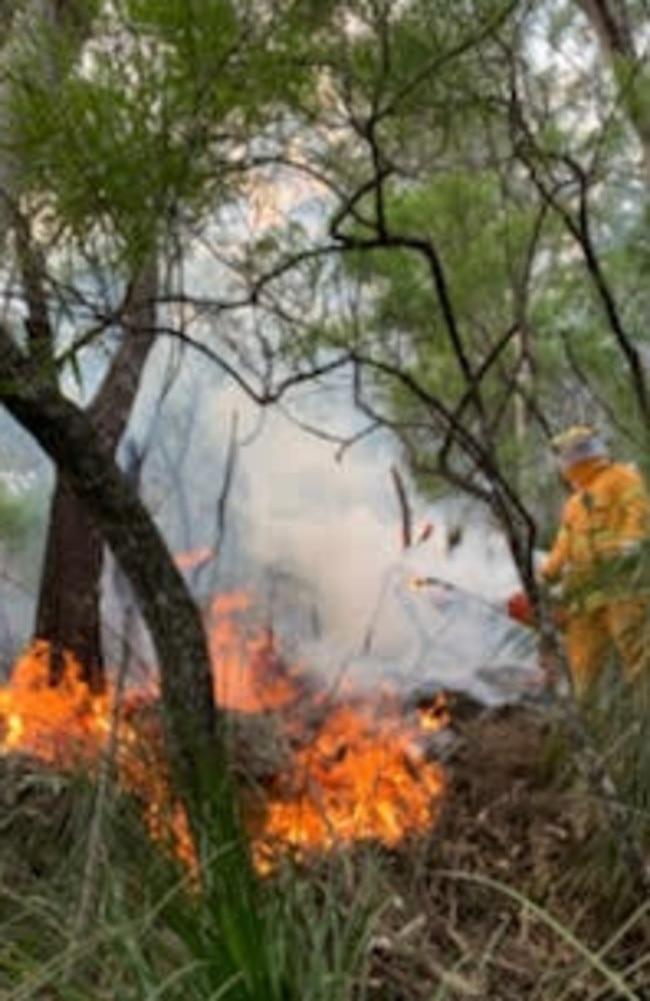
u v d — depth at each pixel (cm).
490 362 349
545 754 444
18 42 270
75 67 271
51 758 425
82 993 280
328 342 331
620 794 384
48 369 299
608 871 374
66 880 329
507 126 348
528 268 365
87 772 360
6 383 309
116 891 295
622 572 405
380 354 405
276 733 418
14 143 269
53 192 274
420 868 365
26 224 281
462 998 318
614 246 516
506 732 486
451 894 371
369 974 310
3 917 323
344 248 311
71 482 351
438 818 417
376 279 391
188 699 355
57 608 687
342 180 313
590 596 407
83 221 276
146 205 274
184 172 273
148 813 331
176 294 298
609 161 407
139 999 269
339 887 330
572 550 429
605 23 464
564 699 367
